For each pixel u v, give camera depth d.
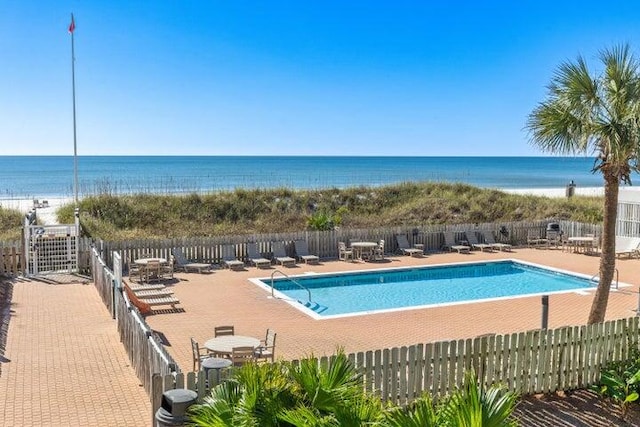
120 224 28.08
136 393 9.67
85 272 20.70
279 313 15.91
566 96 11.34
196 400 6.97
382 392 9.15
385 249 26.11
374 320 15.24
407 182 38.88
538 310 16.41
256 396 5.77
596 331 10.57
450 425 4.83
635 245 25.00
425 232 26.75
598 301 11.81
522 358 10.14
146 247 21.92
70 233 21.25
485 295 19.44
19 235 24.27
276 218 31.02
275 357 11.91
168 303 16.02
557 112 11.43
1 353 11.75
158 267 20.02
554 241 28.12
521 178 107.44
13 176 100.25
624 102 10.90
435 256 25.44
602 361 10.66
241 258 23.62
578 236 27.67
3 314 14.91
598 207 33.41
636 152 10.82
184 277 20.64
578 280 21.28
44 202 35.53
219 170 121.81
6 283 18.88
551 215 32.69
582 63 11.23
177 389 7.06
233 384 6.28
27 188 71.88
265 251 23.95
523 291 19.98
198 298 17.52
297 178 92.75
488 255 25.75
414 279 21.97
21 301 16.39
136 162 172.00
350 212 33.12
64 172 112.50
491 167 158.75
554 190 57.38
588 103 11.11
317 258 23.70
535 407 9.83
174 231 27.69
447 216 32.59
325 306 17.61
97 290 17.75
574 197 37.75
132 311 11.13
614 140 10.70
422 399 5.59
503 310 16.41
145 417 8.70
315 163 170.00
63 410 8.95
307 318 15.43
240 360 10.39
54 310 15.40
